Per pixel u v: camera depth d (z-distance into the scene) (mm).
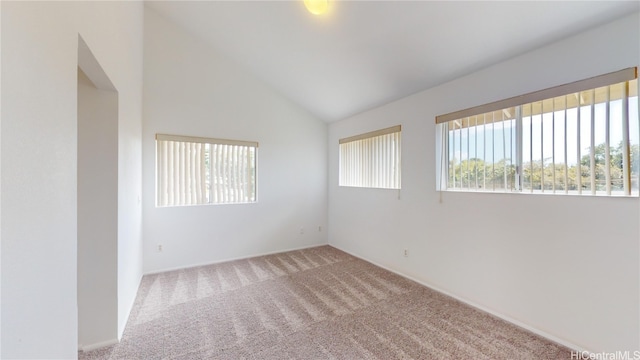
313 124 4891
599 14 1754
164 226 3662
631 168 1740
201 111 3910
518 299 2285
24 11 816
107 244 2031
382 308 2590
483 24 2109
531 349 1952
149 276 3447
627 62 1710
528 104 2244
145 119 3531
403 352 1935
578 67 1927
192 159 3861
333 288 3066
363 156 4223
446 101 2912
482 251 2562
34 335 868
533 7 1858
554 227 2064
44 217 927
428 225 3125
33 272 862
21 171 801
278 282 3250
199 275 3484
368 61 3031
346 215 4574
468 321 2348
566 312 1993
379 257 3865
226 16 3197
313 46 3148
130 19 2500
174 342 2064
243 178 4270
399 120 3533
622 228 1743
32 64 859
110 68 1797
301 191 4785
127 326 2285
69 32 1127
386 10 2314
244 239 4258
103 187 2014
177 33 3742
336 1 2406
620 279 1750
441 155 3016
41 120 910
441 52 2523
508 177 2383
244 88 4250
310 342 2061
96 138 1992
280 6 2756
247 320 2379
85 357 1889
